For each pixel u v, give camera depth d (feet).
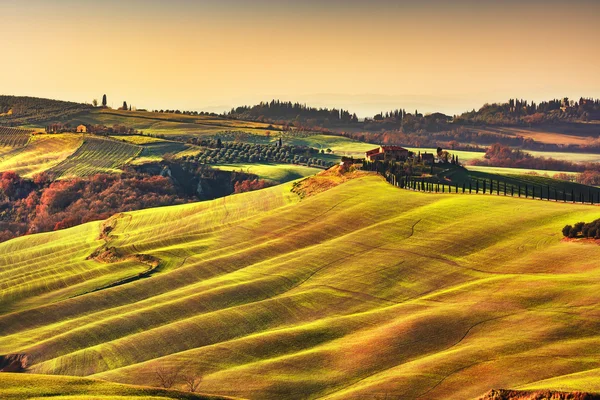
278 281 533.96
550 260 473.67
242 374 366.22
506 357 335.88
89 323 506.48
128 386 269.44
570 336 350.02
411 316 411.75
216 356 394.73
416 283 488.44
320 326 422.00
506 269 479.82
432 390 317.83
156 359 398.42
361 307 464.65
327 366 367.25
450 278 484.74
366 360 366.63
